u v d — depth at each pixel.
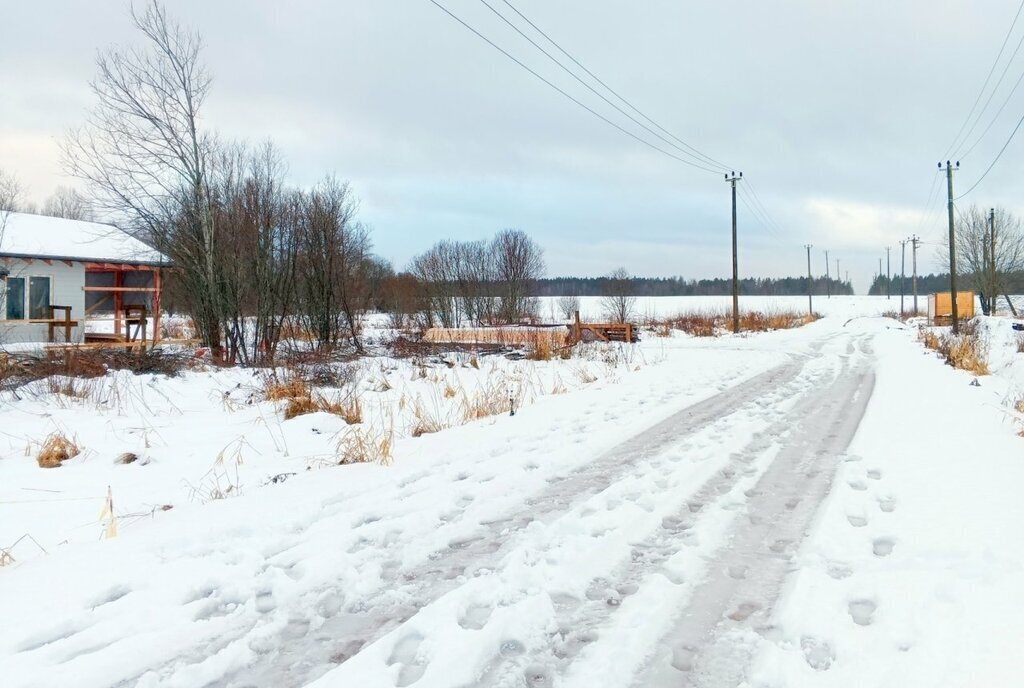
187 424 9.09
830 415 9.13
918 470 6.02
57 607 3.54
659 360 18.22
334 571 4.00
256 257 19.41
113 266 22.14
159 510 5.48
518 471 6.21
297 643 3.20
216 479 6.43
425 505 5.23
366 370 14.74
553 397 11.20
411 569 4.04
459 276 33.97
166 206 18.69
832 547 4.25
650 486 5.71
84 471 6.75
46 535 4.96
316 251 21.67
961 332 27.11
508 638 3.20
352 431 7.78
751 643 3.12
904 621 3.25
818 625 3.25
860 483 5.72
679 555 4.16
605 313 45.84
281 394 10.80
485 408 9.88
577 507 5.16
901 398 10.63
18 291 19.31
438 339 23.42
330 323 22.31
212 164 19.20
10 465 6.94
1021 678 2.73
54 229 21.30
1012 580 3.62
